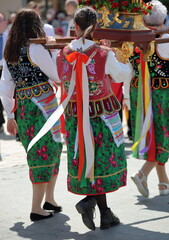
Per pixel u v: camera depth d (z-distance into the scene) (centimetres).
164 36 584
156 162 614
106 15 514
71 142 501
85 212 485
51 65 523
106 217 516
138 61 595
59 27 2120
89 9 487
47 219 554
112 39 504
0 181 701
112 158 495
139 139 572
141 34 504
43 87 528
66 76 496
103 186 493
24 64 526
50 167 539
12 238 505
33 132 532
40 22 536
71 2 1028
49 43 515
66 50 495
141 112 595
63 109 490
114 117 497
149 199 616
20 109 538
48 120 492
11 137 1039
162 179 633
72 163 501
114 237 500
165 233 508
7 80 548
